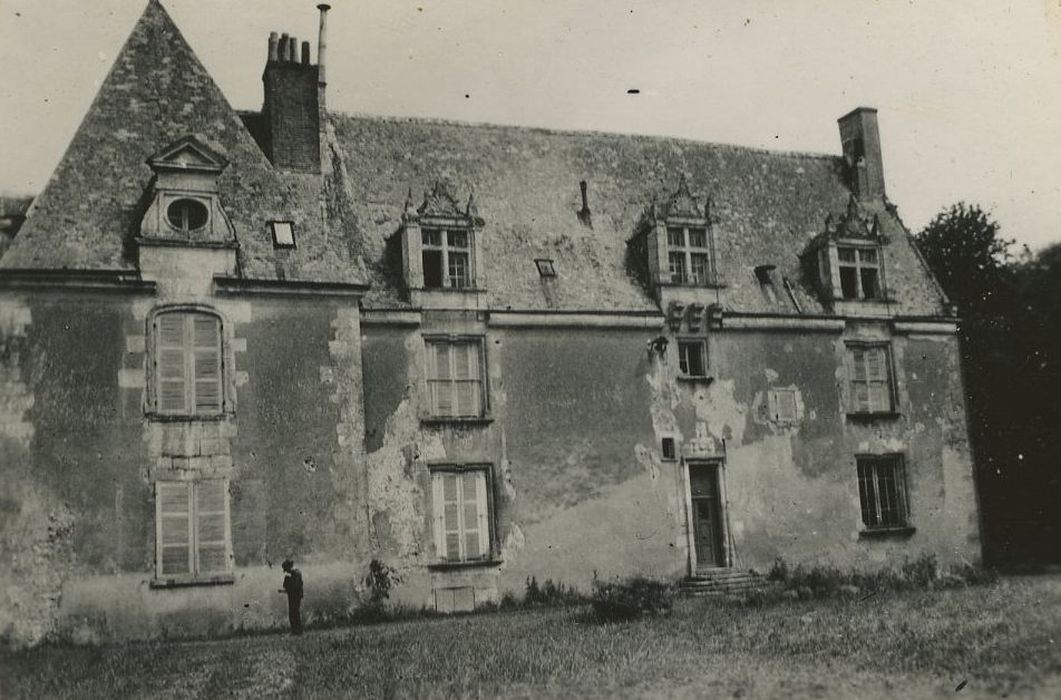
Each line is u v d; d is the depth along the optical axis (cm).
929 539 2666
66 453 1869
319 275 2086
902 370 2739
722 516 2462
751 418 2536
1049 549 3048
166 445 1927
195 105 2217
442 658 1512
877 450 2661
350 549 2005
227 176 2161
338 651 1598
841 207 2952
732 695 1263
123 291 1955
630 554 2345
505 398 2309
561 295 2428
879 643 1550
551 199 2623
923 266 2909
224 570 1914
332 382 2058
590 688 1312
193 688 1377
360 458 2050
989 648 1475
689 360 2550
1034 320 3259
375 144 2547
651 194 2753
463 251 2364
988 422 3150
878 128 3078
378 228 2386
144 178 2084
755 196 2872
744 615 1919
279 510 1972
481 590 2200
